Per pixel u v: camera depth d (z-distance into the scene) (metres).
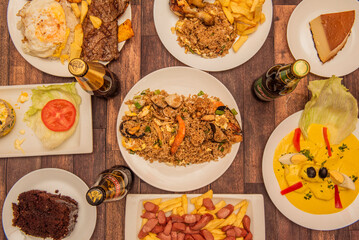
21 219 1.33
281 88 1.21
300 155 1.35
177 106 1.33
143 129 1.34
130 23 1.38
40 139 1.41
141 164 1.39
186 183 1.38
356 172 1.39
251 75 1.44
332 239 1.41
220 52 1.38
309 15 1.41
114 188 1.22
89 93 1.33
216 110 1.35
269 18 1.37
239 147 1.43
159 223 1.33
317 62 1.41
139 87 1.36
